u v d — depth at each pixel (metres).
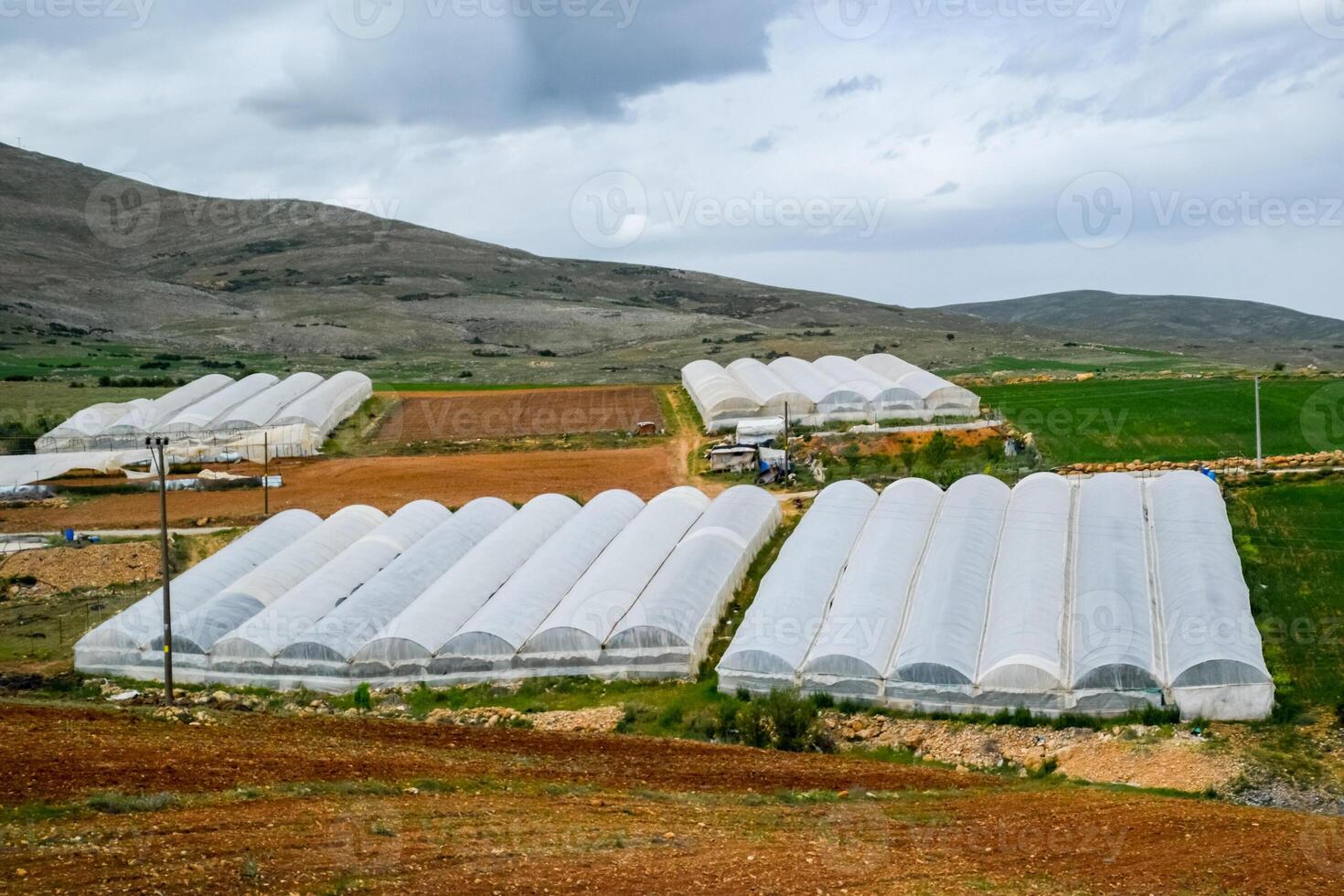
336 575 46.19
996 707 35.12
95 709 30.80
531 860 18.97
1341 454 58.03
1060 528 44.91
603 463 70.56
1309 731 32.81
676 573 43.50
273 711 36.88
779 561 44.69
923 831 23.08
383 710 38.22
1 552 54.34
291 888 16.75
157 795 21.14
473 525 51.75
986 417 72.38
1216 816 25.30
